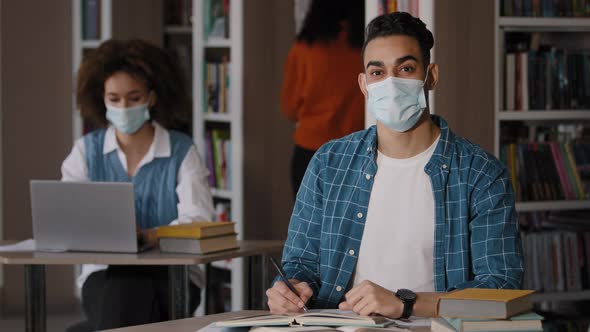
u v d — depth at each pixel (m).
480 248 2.48
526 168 4.16
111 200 3.28
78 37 5.89
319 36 5.17
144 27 6.00
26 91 5.82
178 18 6.44
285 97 5.31
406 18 2.49
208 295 3.98
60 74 5.90
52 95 5.88
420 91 2.47
